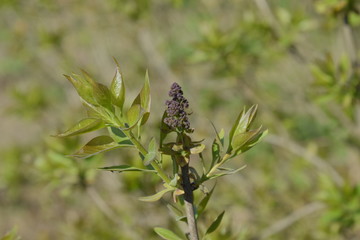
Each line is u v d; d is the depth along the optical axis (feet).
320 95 15.88
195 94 27.02
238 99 27.17
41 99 27.22
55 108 27.73
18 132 44.01
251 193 23.41
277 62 24.93
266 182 23.68
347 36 15.15
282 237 21.84
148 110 6.56
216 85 24.49
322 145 26.16
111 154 17.83
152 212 18.04
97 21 26.89
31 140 40.63
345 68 15.31
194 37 24.89
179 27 27.30
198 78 25.58
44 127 26.73
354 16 15.80
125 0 24.77
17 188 27.66
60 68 28.17
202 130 22.71
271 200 22.35
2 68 41.88
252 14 19.04
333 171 20.77
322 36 24.21
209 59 19.58
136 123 6.26
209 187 23.18
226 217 11.12
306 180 23.65
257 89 24.53
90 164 15.66
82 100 6.68
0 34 30.42
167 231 7.64
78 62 28.45
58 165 15.62
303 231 21.58
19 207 36.83
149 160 6.40
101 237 19.26
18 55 29.19
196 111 25.72
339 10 14.78
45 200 27.35
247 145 7.08
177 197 7.41
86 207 25.29
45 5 27.58
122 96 6.63
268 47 19.71
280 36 18.74
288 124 24.35
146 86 6.53
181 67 26.13
